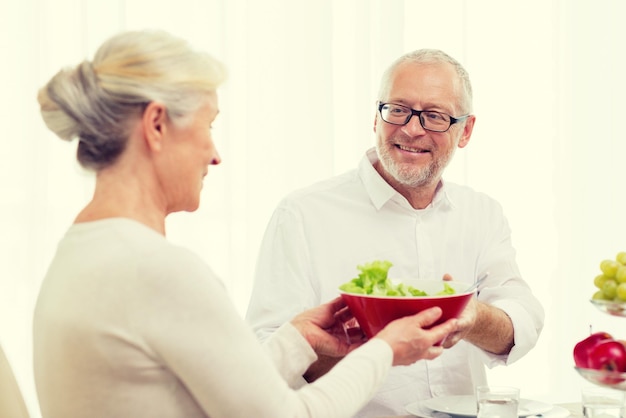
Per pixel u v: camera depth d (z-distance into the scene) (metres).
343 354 1.56
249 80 2.97
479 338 1.86
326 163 3.06
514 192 3.39
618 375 1.29
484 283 2.22
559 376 3.46
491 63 3.33
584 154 3.48
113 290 1.12
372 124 3.12
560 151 3.44
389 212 2.16
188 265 1.14
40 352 1.18
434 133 2.01
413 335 1.36
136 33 1.22
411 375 2.05
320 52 3.05
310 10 3.04
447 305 1.40
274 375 1.18
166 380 1.15
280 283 2.04
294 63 3.03
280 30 3.01
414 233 2.16
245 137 2.97
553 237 3.45
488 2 3.31
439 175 2.08
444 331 1.39
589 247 3.50
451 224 2.21
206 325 1.13
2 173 2.68
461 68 2.08
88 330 1.12
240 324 1.17
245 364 1.14
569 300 3.48
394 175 2.04
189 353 1.12
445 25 3.25
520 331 1.91
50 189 2.73
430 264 2.16
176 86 1.20
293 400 1.20
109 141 1.19
